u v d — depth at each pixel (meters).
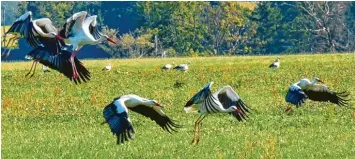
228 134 20.62
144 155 17.64
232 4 98.62
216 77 40.03
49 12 100.31
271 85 34.91
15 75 43.56
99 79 39.97
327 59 54.38
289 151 17.98
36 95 32.50
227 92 17.00
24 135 21.25
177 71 45.16
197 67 49.28
